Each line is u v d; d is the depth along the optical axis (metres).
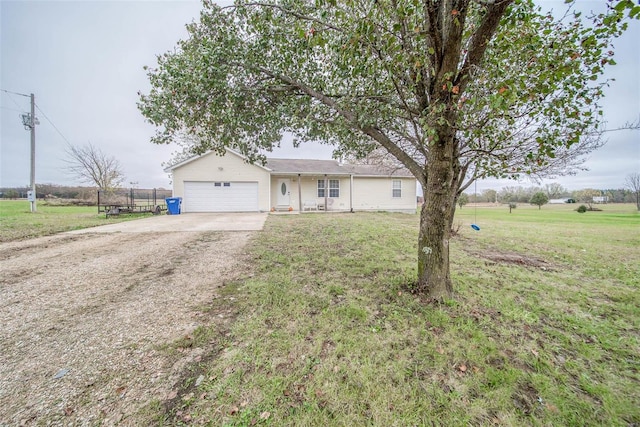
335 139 5.03
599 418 1.74
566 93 2.81
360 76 3.54
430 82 2.95
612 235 8.77
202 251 5.71
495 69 2.79
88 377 1.97
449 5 2.57
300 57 3.89
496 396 1.88
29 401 1.74
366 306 3.17
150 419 1.62
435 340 2.51
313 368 2.11
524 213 21.72
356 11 2.64
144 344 2.39
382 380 2.00
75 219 10.83
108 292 3.54
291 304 3.21
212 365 2.12
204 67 3.40
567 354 2.41
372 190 17.59
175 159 18.83
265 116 4.22
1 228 7.89
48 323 2.73
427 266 3.42
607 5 1.94
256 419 1.65
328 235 7.59
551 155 2.75
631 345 2.56
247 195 15.18
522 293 3.73
